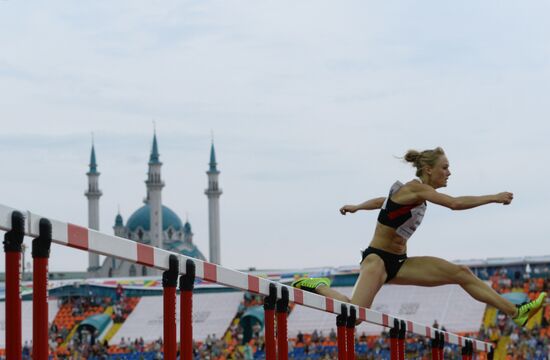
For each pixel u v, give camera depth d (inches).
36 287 227.8
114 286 2854.3
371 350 2450.8
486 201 393.1
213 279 300.7
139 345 2625.5
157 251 270.7
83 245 239.5
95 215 6628.9
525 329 2509.8
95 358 2615.7
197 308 2837.1
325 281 428.1
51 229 228.4
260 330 2743.6
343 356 398.0
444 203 399.5
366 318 421.7
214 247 6643.7
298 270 2933.1
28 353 2237.9
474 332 2571.4
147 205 6968.5
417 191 410.0
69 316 2785.4
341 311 393.7
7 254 219.1
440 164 418.9
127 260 257.3
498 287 2721.5
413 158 423.5
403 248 434.0
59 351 2642.7
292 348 2559.1
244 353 2662.4
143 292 2856.8
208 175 6658.5
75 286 2824.8
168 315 279.0
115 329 2746.1
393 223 422.6
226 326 2760.8
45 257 228.8
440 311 2711.6
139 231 6855.3
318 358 2522.1
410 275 433.1
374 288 426.9
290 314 2728.8
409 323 486.6
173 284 279.7
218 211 6663.4
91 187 6609.3
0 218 213.5
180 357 288.2
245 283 319.3
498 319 2596.0
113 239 250.7
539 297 427.2
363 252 436.1
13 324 218.7
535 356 2427.4
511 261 2728.8
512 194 395.5
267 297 340.8
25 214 221.6
